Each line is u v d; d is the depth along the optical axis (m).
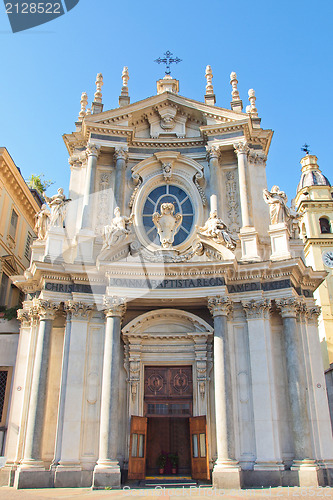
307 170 39.94
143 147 21.61
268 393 16.17
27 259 28.16
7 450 16.66
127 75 23.77
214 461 16.56
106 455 15.31
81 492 13.65
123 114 21.52
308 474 14.90
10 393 19.12
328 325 31.30
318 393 17.05
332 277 32.72
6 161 23.83
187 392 17.86
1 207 24.30
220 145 20.77
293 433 15.70
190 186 20.73
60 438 15.82
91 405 16.62
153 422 19.30
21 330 18.38
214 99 23.02
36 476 15.12
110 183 20.84
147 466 18.53
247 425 16.25
